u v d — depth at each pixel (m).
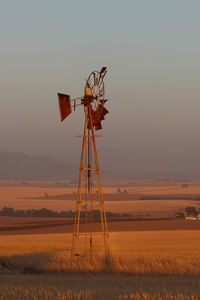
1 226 141.00
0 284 26.92
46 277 31.55
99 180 38.62
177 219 158.25
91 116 37.41
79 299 20.55
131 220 152.00
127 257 41.34
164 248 55.12
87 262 37.19
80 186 38.97
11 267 38.47
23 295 21.05
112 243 64.62
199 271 33.91
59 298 20.17
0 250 51.56
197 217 170.50
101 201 38.81
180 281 28.42
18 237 85.12
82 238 74.12
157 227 120.56
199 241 70.94
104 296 21.58
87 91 37.28
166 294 21.28
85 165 38.34
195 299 20.55
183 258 40.69
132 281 28.72
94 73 37.41
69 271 35.81
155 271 34.34
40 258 40.28
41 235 92.62
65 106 37.09
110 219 160.50
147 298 20.62
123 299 20.91
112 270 35.59
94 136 37.66
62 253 44.09
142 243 65.62
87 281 28.92
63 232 108.81
